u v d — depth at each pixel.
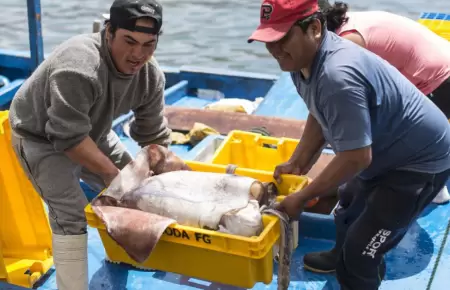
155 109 3.36
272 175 3.25
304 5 2.48
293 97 5.90
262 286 3.52
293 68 2.63
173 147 5.36
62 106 2.77
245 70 8.74
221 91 6.71
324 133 2.89
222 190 2.88
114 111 3.09
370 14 3.75
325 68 2.55
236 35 10.02
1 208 3.49
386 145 2.79
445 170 2.91
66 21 10.41
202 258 2.80
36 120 2.97
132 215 2.78
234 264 2.74
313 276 3.63
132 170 3.00
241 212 2.72
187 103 6.60
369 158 2.62
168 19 10.74
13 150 3.26
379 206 2.91
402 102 2.72
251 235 2.67
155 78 3.22
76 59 2.78
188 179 2.95
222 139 4.59
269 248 2.71
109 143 3.47
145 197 2.88
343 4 3.47
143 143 3.51
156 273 3.65
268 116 5.44
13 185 3.46
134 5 2.71
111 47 2.85
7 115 3.35
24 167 3.08
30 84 2.95
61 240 3.04
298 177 3.19
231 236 2.63
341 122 2.55
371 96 2.61
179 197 2.86
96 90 2.84
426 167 2.83
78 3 11.40
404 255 3.76
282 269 2.83
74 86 2.77
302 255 3.83
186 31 10.17
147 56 2.86
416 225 4.01
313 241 3.97
